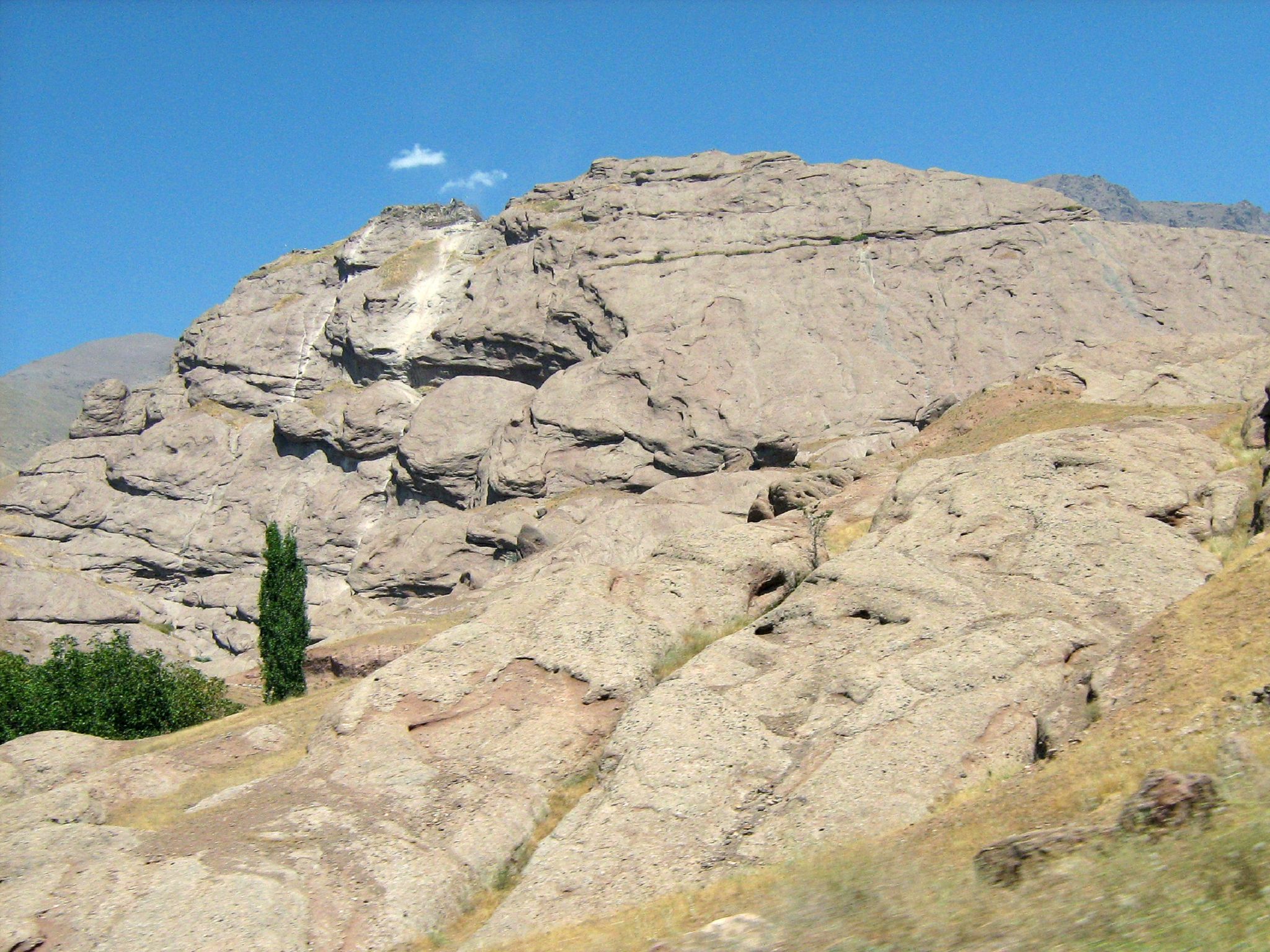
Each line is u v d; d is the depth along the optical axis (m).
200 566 99.94
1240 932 10.55
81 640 90.69
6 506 104.75
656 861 20.42
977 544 27.09
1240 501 27.67
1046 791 17.30
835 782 20.66
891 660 23.41
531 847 23.23
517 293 103.81
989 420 45.66
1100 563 25.48
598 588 29.42
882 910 13.71
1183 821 13.30
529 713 25.95
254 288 124.31
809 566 31.34
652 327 95.12
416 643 41.81
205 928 20.14
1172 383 45.91
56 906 20.73
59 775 31.88
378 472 99.31
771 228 104.56
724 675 24.73
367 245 119.94
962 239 101.69
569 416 90.88
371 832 22.98
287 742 31.77
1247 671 17.52
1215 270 101.62
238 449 105.94
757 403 89.62
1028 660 22.45
